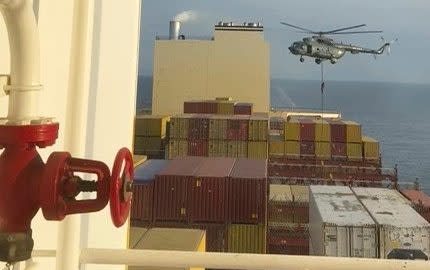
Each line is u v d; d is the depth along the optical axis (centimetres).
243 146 2608
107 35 313
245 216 1656
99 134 304
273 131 3294
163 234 1056
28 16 117
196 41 5288
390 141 7794
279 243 2072
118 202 122
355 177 2734
